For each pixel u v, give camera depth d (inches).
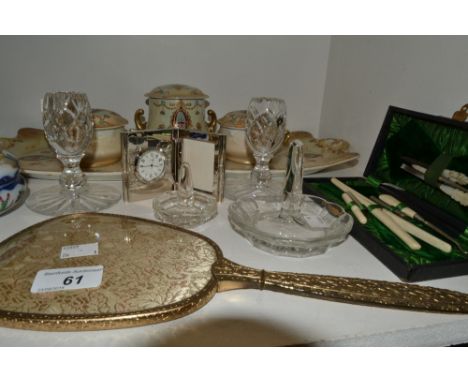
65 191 26.5
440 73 25.0
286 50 38.4
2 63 33.8
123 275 17.2
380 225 23.0
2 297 15.4
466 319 15.9
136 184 26.8
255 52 37.9
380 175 27.6
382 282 17.3
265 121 27.1
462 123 21.0
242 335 14.7
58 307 14.9
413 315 16.1
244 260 19.7
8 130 36.1
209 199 26.0
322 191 27.5
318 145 36.2
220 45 36.9
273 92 39.6
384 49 30.5
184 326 15.0
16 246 19.4
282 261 19.7
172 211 24.2
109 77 36.1
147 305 15.2
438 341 15.9
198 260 18.6
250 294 17.1
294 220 23.1
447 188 22.3
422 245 20.7
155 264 18.1
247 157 32.1
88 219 22.6
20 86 34.9
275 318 15.6
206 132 25.2
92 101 36.5
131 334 14.6
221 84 38.3
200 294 15.8
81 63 35.1
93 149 28.7
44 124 24.3
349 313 16.1
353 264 19.7
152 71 36.6
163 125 31.0
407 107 28.3
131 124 38.0
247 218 22.3
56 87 35.5
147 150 26.1
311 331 15.0
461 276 18.6
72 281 16.6
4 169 22.5
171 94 30.5
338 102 38.0
